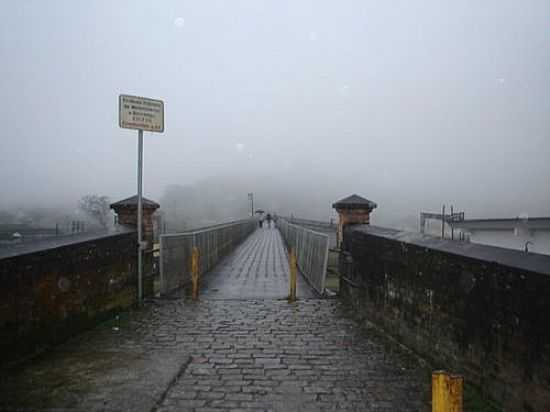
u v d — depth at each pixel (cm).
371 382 422
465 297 396
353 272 732
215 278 1138
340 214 916
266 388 409
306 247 1154
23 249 493
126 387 401
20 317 457
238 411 362
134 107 754
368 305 650
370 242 642
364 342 551
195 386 413
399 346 531
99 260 629
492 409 349
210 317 681
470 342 388
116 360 475
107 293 656
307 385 416
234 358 491
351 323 645
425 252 471
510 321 335
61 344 530
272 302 796
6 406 362
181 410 363
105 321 647
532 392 311
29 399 376
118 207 864
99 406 364
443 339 434
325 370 454
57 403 369
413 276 501
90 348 518
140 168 770
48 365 456
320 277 901
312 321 656
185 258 1016
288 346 535
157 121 781
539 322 304
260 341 555
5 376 423
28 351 472
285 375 441
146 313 707
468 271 392
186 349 521
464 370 397
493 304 356
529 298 314
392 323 560
